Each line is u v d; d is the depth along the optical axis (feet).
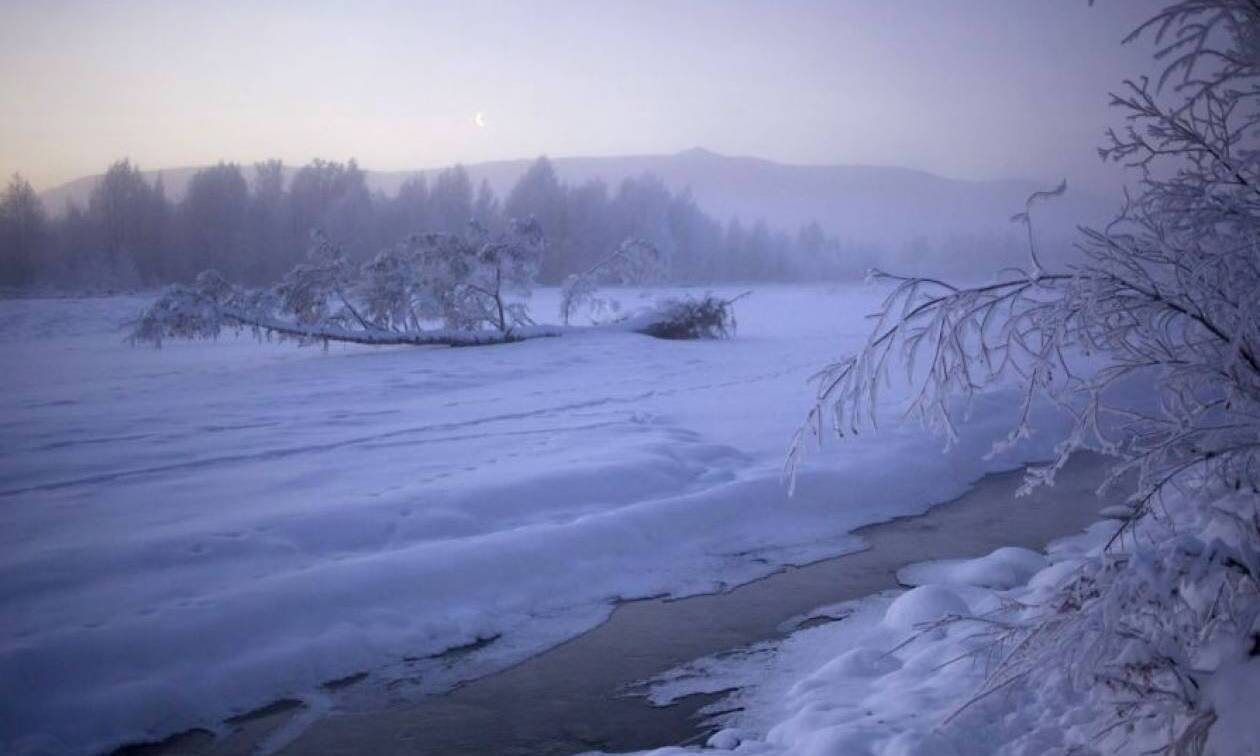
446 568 24.59
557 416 48.75
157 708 18.19
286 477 34.32
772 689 18.70
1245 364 11.99
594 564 26.68
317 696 19.49
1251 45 10.78
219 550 25.23
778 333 107.55
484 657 21.40
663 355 79.46
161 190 275.39
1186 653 11.23
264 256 267.59
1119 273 12.17
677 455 37.88
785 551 29.12
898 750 12.98
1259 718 9.91
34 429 45.75
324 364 75.05
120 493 32.17
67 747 16.93
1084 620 11.39
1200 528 13.43
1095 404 13.19
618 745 16.85
